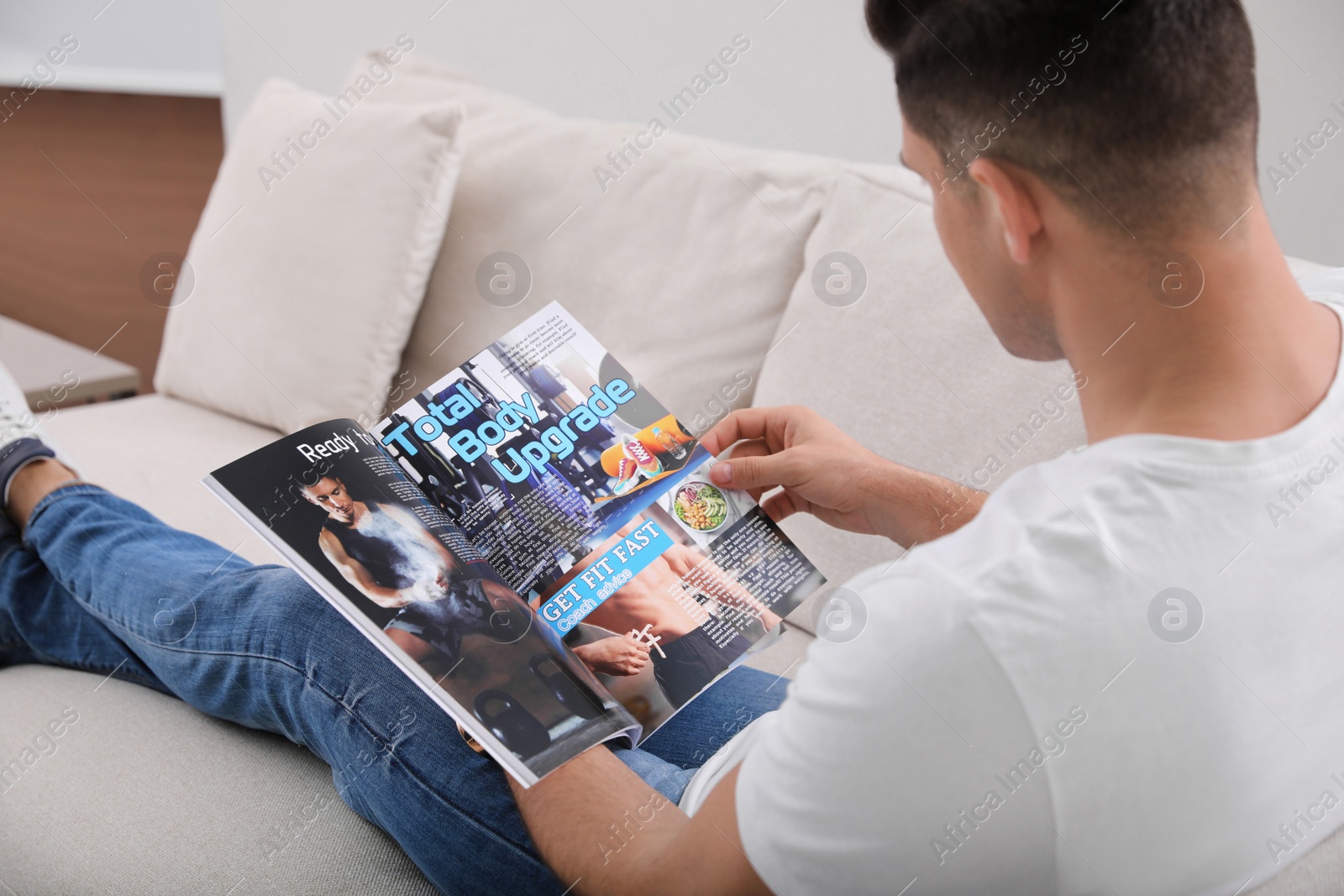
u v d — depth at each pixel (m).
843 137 1.47
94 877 0.71
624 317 1.23
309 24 2.03
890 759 0.47
